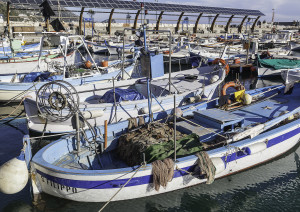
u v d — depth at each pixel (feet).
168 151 23.44
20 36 92.99
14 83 45.27
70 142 25.59
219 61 49.60
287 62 73.72
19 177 20.24
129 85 42.57
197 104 34.14
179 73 48.80
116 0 143.54
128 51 89.81
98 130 27.63
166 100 36.70
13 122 41.73
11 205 22.65
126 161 25.86
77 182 20.25
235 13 182.60
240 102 34.63
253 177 26.63
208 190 24.72
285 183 26.05
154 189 21.93
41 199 22.71
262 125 25.80
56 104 26.17
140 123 29.48
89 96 41.04
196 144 24.45
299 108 29.96
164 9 153.99
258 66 72.38
